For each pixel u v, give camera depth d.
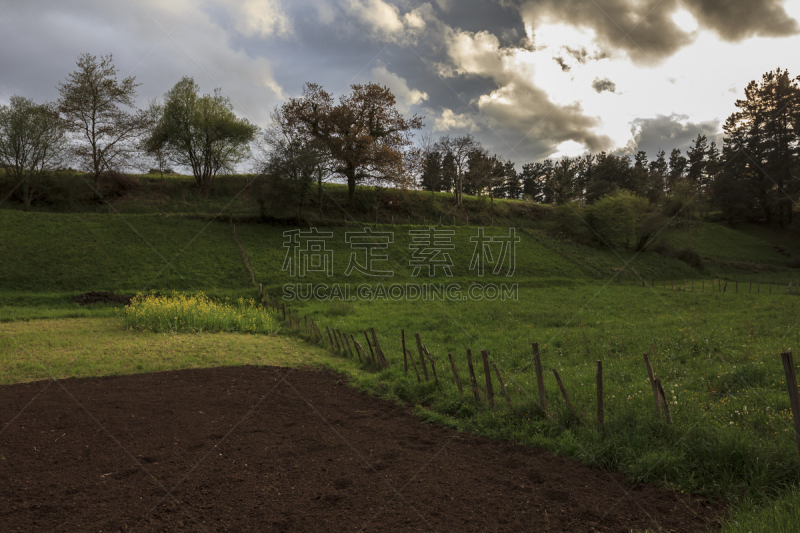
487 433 7.21
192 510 4.90
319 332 17.00
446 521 4.64
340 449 6.74
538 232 59.34
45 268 31.73
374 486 5.48
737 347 12.02
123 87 47.25
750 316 17.98
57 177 48.53
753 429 6.15
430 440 7.11
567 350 13.09
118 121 47.50
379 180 57.50
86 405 8.91
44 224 37.84
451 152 68.81
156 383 10.79
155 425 7.77
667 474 5.42
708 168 94.38
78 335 16.95
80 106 46.22
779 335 13.39
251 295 31.03
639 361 11.16
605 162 106.12
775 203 79.31
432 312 23.42
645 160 119.69
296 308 27.17
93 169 48.78
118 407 8.80
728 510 4.65
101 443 6.91
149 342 15.62
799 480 4.88
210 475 5.80
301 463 6.21
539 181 115.06
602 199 59.91
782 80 81.19
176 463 6.18
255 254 39.62
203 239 40.78
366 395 9.88
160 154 52.38
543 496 5.16
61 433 7.32
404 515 4.77
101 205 48.59
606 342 13.72
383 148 53.56
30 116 44.44
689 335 13.86
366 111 55.94
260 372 12.10
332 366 12.62
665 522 4.52
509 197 118.62
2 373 11.48
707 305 23.45
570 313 21.84
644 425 6.42
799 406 5.07
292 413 8.59
